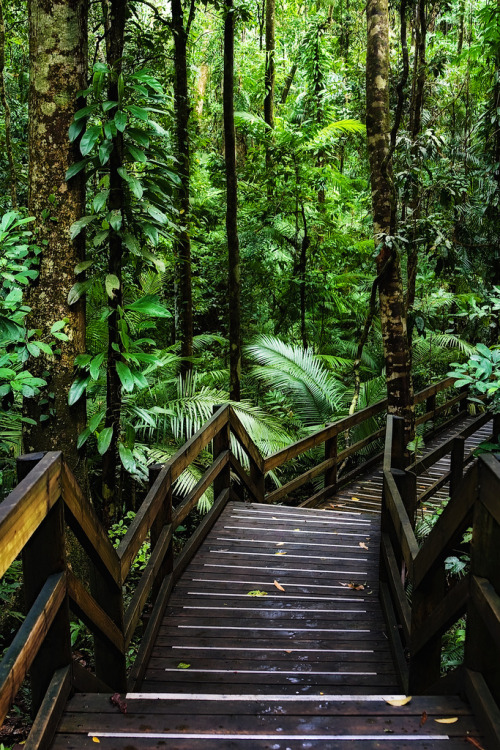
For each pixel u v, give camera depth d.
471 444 9.45
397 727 1.74
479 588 1.68
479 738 1.68
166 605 3.55
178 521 3.86
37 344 3.55
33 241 3.87
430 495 6.98
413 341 10.76
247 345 9.80
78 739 1.70
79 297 3.86
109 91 3.96
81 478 4.05
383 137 7.18
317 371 9.53
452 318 11.13
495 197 8.23
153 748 1.67
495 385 3.36
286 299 11.23
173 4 7.55
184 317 8.52
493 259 8.86
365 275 11.16
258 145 10.77
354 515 5.49
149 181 4.17
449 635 4.04
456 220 8.39
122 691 2.45
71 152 3.85
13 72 8.41
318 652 3.05
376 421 9.27
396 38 11.39
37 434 3.95
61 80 3.78
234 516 5.19
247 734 1.73
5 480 4.69
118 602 2.39
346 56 13.77
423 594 2.36
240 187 10.53
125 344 3.78
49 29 3.73
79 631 4.14
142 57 7.35
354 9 14.23
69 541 4.00
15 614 4.16
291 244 11.15
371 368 11.33
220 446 5.23
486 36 8.35
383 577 3.68
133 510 6.68
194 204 10.88
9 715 3.44
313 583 3.91
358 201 13.18
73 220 3.90
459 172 9.23
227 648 3.09
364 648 3.10
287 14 15.70
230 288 8.51
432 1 8.42
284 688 2.72
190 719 1.80
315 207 11.05
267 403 9.91
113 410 4.33
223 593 3.76
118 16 4.20
